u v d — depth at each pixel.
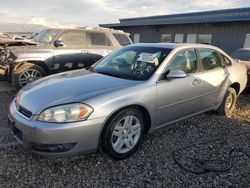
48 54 6.66
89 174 2.93
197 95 4.13
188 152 3.53
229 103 5.09
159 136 3.98
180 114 3.96
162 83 3.56
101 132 3.02
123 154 3.24
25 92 3.35
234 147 3.75
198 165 3.21
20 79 6.37
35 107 2.91
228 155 3.50
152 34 21.16
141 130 3.44
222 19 14.91
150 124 3.53
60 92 3.10
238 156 3.49
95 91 3.11
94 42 7.55
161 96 3.53
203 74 4.23
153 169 3.09
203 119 4.82
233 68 4.98
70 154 2.86
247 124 4.70
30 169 2.96
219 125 4.57
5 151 3.31
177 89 3.74
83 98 2.93
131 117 3.27
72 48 7.09
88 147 2.93
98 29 7.80
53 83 3.46
